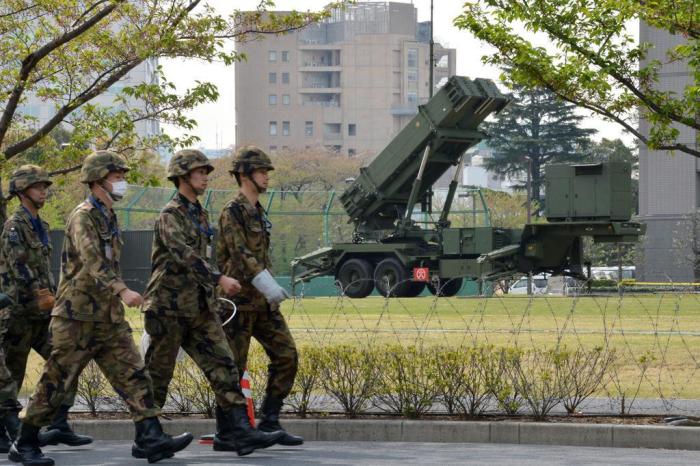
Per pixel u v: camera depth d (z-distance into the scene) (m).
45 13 22.42
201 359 13.40
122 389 12.94
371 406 15.87
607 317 36.72
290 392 15.66
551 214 52.94
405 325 32.75
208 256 14.08
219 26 22.34
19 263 14.34
